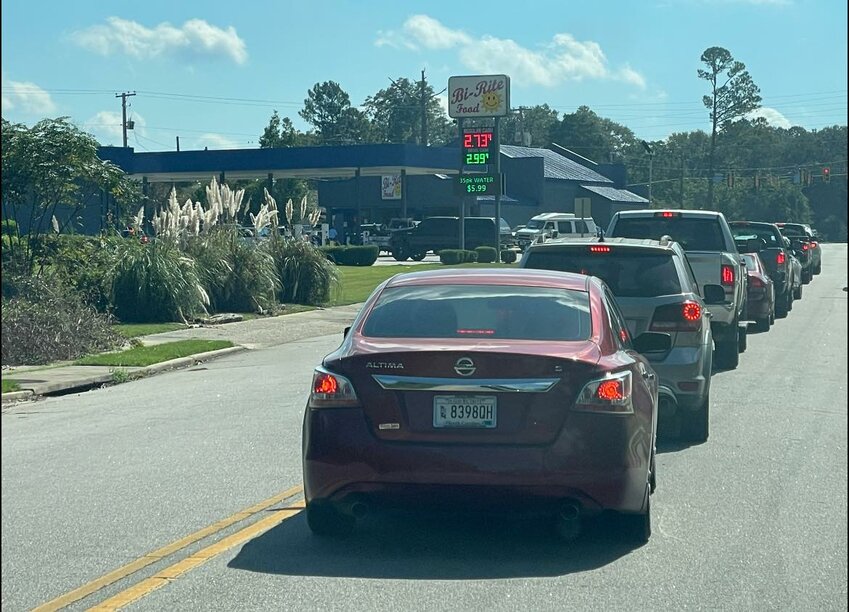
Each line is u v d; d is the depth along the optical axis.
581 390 6.68
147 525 7.82
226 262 27.67
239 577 6.55
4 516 8.10
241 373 17.36
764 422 12.23
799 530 7.67
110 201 41.00
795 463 10.00
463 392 6.64
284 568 6.75
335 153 62.69
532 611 5.91
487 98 51.50
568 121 152.25
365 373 6.75
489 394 6.64
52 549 7.21
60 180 26.36
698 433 11.05
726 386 15.10
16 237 27.61
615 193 88.81
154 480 9.35
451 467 6.57
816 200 129.75
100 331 20.27
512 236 60.72
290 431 11.77
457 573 6.64
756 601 6.12
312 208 31.92
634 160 154.00
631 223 17.39
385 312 7.43
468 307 7.42
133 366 17.73
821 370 16.83
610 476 6.65
